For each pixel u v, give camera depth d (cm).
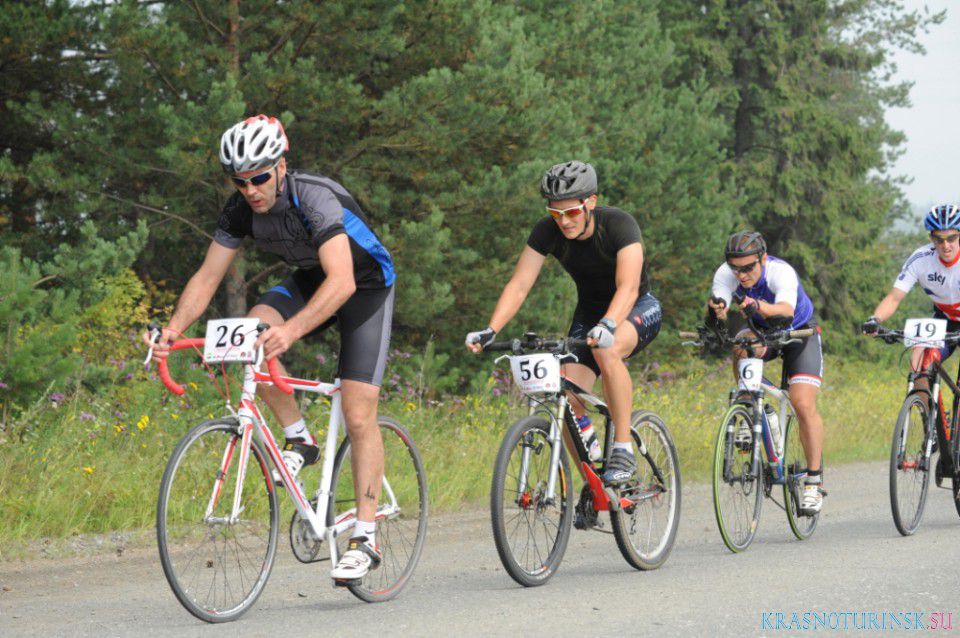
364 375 1104
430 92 2720
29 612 1111
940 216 1705
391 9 2748
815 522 1658
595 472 1322
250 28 2755
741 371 1530
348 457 1161
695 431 2728
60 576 1321
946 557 1376
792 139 6806
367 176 2914
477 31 2917
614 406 1288
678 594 1140
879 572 1257
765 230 7156
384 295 1123
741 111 7069
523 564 1202
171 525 1004
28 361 1877
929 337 1662
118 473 1727
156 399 2102
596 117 4028
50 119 2591
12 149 2872
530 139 2958
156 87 2664
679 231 4116
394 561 1188
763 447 1559
